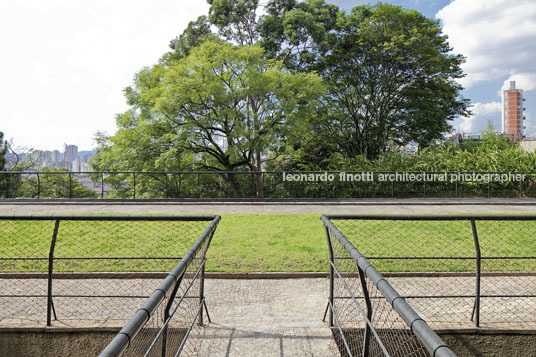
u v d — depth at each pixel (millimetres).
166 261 5820
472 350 3668
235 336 3414
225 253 6332
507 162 16688
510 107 163500
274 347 3205
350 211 11719
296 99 20234
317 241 7207
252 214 10617
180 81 17938
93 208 12266
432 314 4027
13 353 3689
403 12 22484
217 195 15562
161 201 14078
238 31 27500
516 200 14133
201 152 21609
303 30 25109
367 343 2461
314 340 3338
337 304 3715
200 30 26938
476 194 15828
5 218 3506
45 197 15016
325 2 27734
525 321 3824
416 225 8117
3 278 5188
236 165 21688
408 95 25078
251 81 18766
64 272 5262
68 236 7238
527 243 6793
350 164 19672
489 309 4164
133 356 2455
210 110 19922
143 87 22094
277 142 19672
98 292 4664
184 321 3262
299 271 5457
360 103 26062
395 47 22047
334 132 26469
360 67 25391
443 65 23938
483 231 7602
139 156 19578
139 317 1304
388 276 5258
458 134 27578
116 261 5805
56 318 3885
